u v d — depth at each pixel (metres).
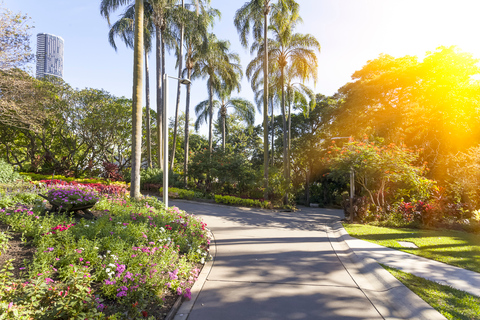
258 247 8.20
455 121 21.94
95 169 30.94
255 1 22.66
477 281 5.38
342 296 4.80
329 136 33.16
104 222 7.25
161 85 25.02
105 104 29.78
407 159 14.36
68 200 8.37
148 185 22.08
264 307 4.33
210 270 6.02
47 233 5.68
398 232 11.17
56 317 3.18
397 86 24.62
